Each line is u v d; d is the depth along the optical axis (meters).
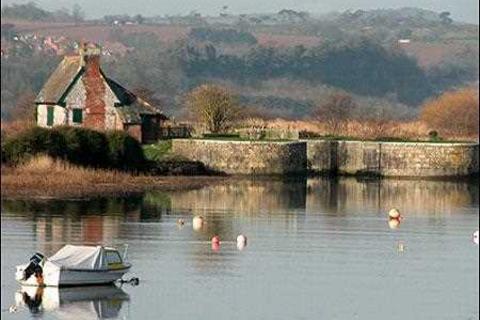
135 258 167.75
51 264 148.38
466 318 139.75
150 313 139.38
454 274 162.75
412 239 189.50
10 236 180.25
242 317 138.75
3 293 146.00
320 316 140.12
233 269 162.75
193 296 147.50
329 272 162.62
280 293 150.25
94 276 149.25
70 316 137.75
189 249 175.62
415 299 148.62
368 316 140.62
